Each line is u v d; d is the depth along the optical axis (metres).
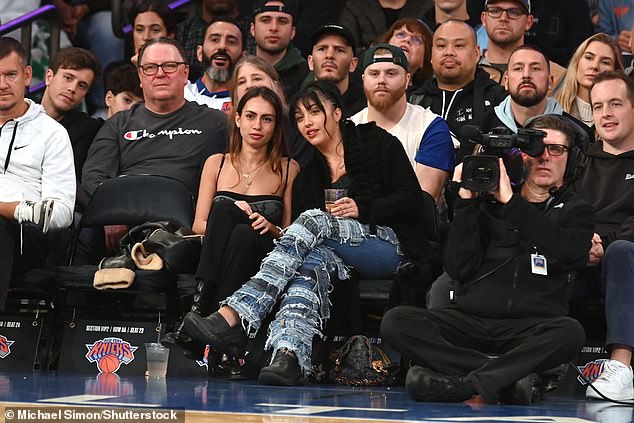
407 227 16.67
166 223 17.81
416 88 22.08
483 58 24.08
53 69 22.28
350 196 16.94
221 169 18.58
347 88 22.62
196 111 20.61
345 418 10.84
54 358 17.88
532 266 14.21
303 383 15.74
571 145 14.65
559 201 14.58
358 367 16.34
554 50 25.48
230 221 16.62
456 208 14.56
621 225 16.66
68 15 28.34
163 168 20.05
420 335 14.05
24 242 17.89
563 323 13.83
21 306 18.69
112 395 13.11
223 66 23.53
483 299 14.31
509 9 23.34
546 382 14.51
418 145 18.97
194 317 15.69
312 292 15.86
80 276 17.67
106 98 23.66
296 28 26.36
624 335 14.92
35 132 18.91
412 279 16.27
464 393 13.73
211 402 12.40
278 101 18.39
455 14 25.59
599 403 14.51
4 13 28.28
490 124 21.00
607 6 26.95
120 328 17.58
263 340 16.88
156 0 27.94
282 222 18.17
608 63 21.27
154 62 20.23
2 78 18.64
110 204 18.72
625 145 17.52
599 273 16.28
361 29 26.44
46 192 18.72
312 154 18.62
